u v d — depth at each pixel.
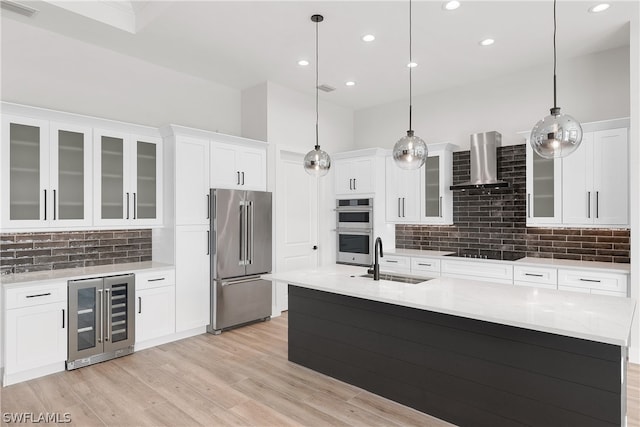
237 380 3.16
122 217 3.92
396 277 3.25
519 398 2.21
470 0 3.07
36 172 3.34
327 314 3.25
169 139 4.20
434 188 5.05
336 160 5.94
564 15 3.31
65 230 3.51
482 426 2.36
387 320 2.84
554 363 2.08
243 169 4.78
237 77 4.90
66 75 3.80
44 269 3.67
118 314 3.68
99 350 3.51
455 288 2.76
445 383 2.53
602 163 3.72
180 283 4.16
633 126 3.36
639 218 3.34
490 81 4.88
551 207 4.05
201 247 4.36
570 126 1.99
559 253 4.33
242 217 4.63
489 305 2.25
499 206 4.79
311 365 3.37
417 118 5.60
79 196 3.62
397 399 2.78
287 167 5.42
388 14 3.30
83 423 2.51
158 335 3.97
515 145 4.65
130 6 3.62
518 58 4.25
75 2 3.32
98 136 3.75
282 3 3.15
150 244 4.46
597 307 2.20
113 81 4.13
